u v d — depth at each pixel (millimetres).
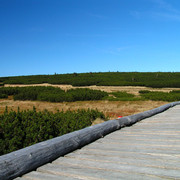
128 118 6125
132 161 2885
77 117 8195
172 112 9148
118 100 22422
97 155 3246
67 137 3508
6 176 2338
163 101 21609
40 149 2859
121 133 4961
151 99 22547
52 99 21125
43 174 2537
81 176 2414
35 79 55125
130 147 3637
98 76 62125
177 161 2820
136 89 37562
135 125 6145
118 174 2449
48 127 5723
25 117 6172
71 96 21844
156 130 5113
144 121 6844
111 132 5113
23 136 5273
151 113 8250
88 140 4031
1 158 2408
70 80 49656
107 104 19094
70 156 3236
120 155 3188
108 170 2594
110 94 28984
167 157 3002
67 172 2547
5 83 47469
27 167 2604
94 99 22797
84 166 2760
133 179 2291
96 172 2527
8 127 5281
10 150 4613
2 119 6422
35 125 5469
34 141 5195
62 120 7281
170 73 69938
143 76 61469
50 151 3010
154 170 2531
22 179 2408
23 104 19156
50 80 50719
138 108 16312
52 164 2896
